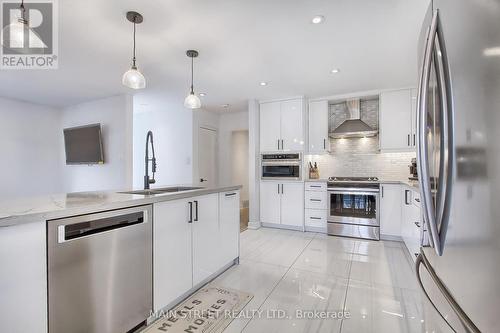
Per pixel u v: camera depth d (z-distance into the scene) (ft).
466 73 2.26
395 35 7.23
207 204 7.20
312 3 5.82
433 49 2.95
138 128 18.20
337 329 5.26
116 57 8.59
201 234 6.95
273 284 7.31
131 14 6.12
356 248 10.48
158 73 10.19
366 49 8.11
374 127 13.67
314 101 13.97
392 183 11.32
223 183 18.98
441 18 2.81
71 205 4.17
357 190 11.91
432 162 3.20
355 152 14.07
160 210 5.61
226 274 8.00
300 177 13.37
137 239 5.07
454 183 2.51
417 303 6.24
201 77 10.67
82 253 4.13
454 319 2.44
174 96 13.73
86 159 14.28
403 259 9.19
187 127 16.40
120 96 13.28
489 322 1.94
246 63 9.20
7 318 3.31
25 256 3.48
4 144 13.80
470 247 2.22
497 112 1.82
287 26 6.77
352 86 11.89
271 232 13.10
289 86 11.93
